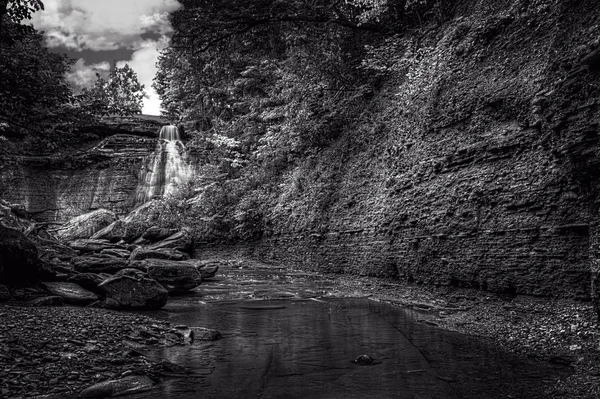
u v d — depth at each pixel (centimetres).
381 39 2036
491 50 1167
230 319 893
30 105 1352
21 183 4294
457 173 1125
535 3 1065
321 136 2219
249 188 3016
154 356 582
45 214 4316
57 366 495
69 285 1049
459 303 1010
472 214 1034
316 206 2077
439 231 1159
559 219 799
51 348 552
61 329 642
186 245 3159
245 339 701
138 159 4453
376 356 586
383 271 1485
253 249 2820
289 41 2241
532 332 692
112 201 4388
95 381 463
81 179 4444
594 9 748
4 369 469
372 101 1897
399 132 1517
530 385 463
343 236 1816
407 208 1339
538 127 876
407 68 1703
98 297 1034
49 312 769
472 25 1348
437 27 1655
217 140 3241
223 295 1305
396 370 518
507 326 750
